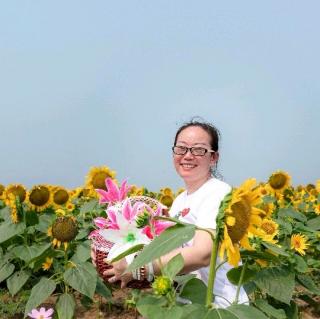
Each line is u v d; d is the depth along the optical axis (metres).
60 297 5.11
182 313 1.95
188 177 3.48
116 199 3.23
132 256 2.71
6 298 6.74
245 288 4.17
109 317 6.16
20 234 6.77
